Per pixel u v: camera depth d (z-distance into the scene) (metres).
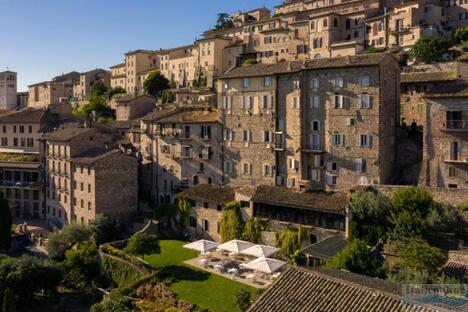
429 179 69.88
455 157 67.50
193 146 93.12
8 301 60.59
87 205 91.06
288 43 147.88
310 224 68.75
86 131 100.12
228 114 88.56
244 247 66.19
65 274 72.06
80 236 82.19
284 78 81.69
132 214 94.44
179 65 188.75
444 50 113.31
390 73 75.38
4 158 115.00
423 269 48.53
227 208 76.19
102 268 71.44
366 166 73.19
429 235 60.62
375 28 134.00
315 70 78.25
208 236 80.06
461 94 66.25
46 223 103.56
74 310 64.81
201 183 91.50
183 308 52.50
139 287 60.06
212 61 169.50
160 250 69.56
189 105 109.12
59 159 99.62
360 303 27.12
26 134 118.75
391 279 45.53
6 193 112.31
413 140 76.56
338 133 76.00
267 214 73.31
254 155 85.31
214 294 55.53
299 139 79.31
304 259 59.97
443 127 68.31
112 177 91.31
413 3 127.69
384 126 73.25
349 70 74.69
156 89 184.88
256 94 84.94
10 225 90.12
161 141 99.31
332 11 151.00
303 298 28.50
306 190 72.81
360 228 63.72
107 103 187.25
